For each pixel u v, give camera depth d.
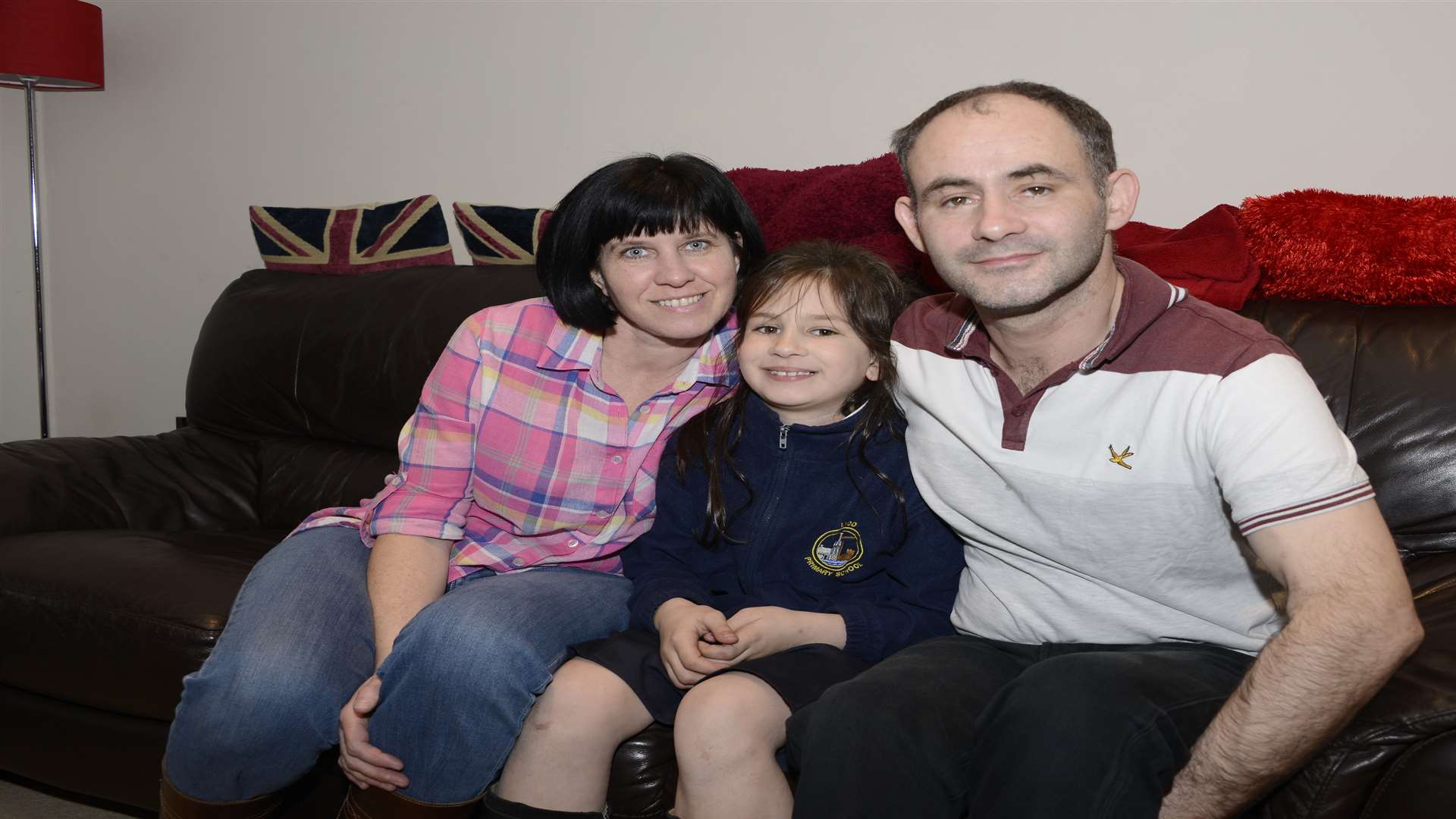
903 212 1.29
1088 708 1.03
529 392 1.48
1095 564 1.20
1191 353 1.11
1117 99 2.41
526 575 1.45
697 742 1.19
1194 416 1.10
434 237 2.48
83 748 1.64
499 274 2.21
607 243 1.39
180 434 2.44
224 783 1.30
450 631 1.23
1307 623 0.98
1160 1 2.35
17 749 1.71
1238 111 2.31
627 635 1.34
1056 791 1.01
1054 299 1.15
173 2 3.48
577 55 2.95
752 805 1.19
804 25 2.69
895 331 1.42
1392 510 1.54
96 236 3.71
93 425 3.81
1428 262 1.61
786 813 1.21
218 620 1.51
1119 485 1.15
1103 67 2.42
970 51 2.53
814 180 2.00
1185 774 1.04
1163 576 1.18
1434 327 1.59
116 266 3.70
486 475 1.49
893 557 1.43
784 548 1.45
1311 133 2.26
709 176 1.40
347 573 1.46
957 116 1.15
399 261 2.47
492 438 1.48
